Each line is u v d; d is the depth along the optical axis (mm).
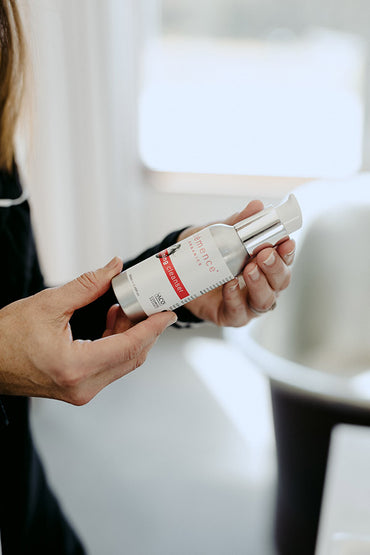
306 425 1113
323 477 1156
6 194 700
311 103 2387
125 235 2477
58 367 514
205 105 2426
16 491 717
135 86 2371
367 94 2326
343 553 500
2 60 666
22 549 736
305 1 2252
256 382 2074
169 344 2336
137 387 2053
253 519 1460
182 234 687
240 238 572
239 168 2486
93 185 2256
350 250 1894
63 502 1521
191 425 1837
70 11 2051
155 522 1458
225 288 645
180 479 1604
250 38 2330
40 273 777
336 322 1930
